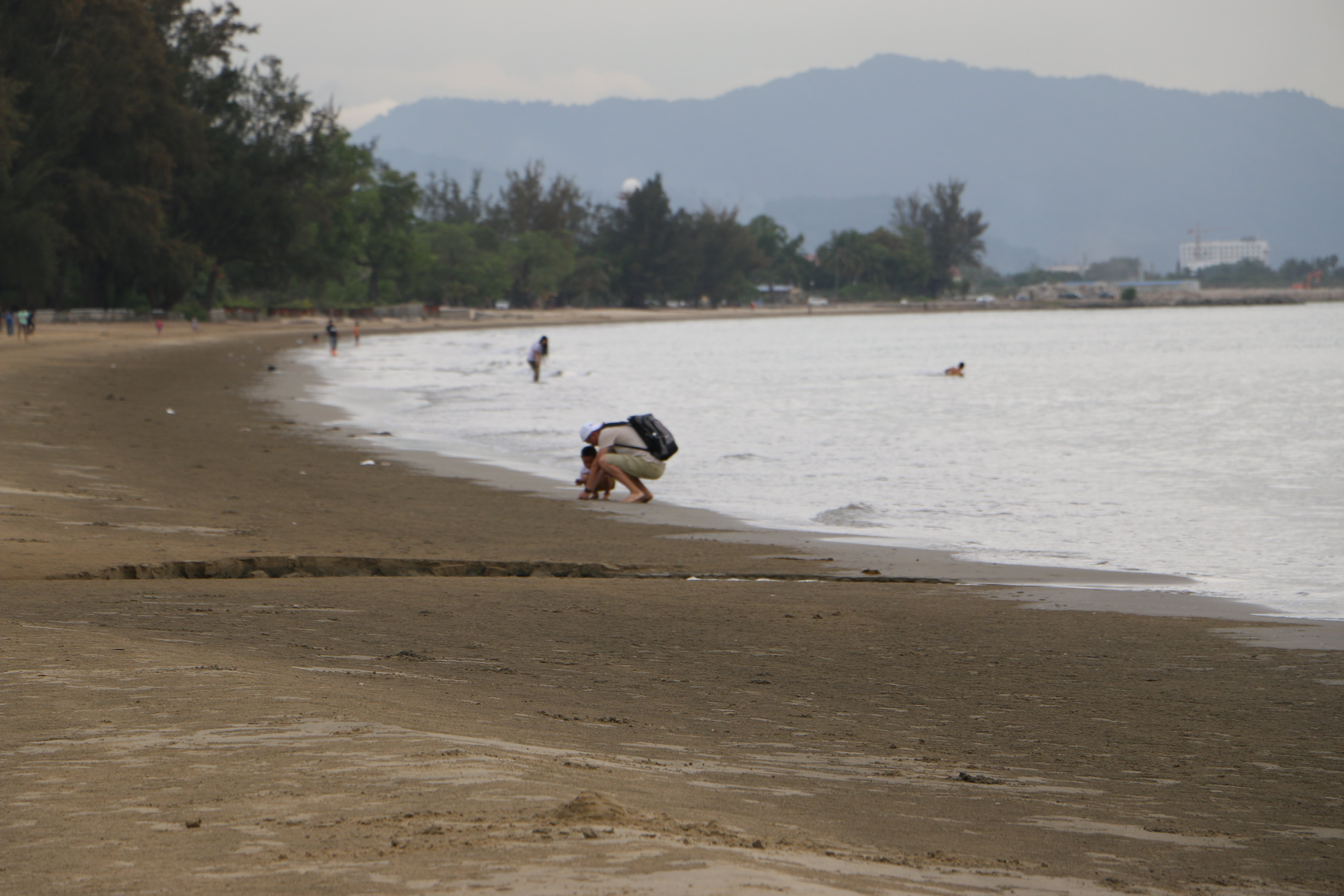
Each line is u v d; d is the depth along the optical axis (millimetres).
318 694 13234
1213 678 17359
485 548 30219
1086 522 35656
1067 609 23156
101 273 190375
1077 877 8492
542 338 103438
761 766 11875
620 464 39500
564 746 11852
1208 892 8414
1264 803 11156
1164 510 38000
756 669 17516
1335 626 21500
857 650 19125
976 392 95312
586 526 34500
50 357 105188
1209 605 23719
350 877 6906
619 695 15383
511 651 18047
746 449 55500
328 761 9898
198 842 7688
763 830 8953
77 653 15016
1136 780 11984
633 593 24188
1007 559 29703
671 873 6973
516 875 6906
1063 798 11172
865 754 12797
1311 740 13812
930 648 19375
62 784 9148
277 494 38531
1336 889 8625
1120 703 15719
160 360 115375
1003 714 15047
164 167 164250
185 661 14891
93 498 34656
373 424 65812
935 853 8844
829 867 7793
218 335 181500
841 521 35844
